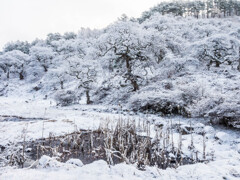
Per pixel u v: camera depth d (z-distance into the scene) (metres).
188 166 5.34
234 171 4.69
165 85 17.98
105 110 17.70
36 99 39.12
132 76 21.94
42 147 7.29
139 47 22.16
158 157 6.68
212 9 90.75
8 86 53.69
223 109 9.34
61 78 39.84
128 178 4.29
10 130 10.05
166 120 12.24
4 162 6.05
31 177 4.09
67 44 58.59
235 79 19.09
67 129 10.43
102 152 7.20
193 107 11.85
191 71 24.28
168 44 27.19
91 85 26.34
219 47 26.64
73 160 5.57
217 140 8.06
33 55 61.06
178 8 75.06
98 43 24.41
